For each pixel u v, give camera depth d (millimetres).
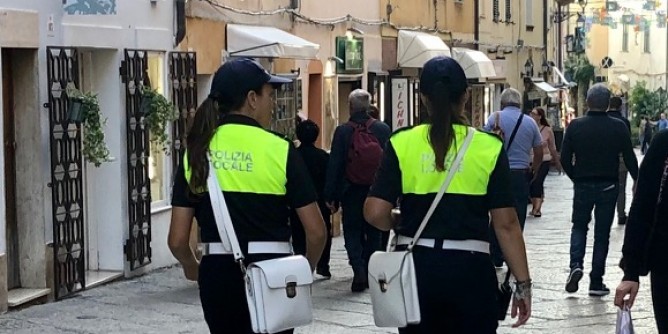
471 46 33969
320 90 21234
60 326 10328
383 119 25750
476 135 5566
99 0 11773
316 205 5578
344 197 12289
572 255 11852
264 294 5344
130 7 13547
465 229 5516
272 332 5344
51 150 11531
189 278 5875
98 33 12688
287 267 5395
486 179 5535
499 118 12773
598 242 11781
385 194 5625
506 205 5559
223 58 16734
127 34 13453
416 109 27984
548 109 42281
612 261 14703
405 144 5605
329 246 13414
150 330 10203
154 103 13555
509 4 38469
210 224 5527
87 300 11766
